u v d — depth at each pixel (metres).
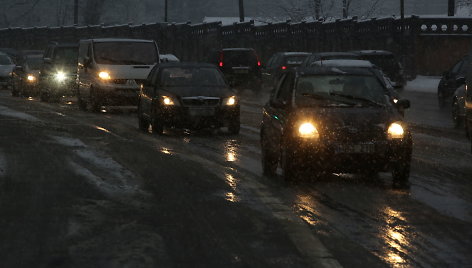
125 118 32.88
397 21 64.94
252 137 25.62
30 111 35.91
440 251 10.55
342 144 15.77
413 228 11.97
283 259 10.07
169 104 25.77
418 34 64.44
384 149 15.86
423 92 53.03
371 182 16.38
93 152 20.78
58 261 9.91
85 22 120.62
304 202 14.04
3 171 17.31
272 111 17.72
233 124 26.47
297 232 11.60
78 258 10.05
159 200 14.11
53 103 42.81
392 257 10.20
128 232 11.54
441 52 65.19
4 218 12.43
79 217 12.55
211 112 26.03
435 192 15.20
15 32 104.75
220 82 27.81
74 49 44.56
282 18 112.75
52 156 19.89
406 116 34.34
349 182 16.34
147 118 26.97
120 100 35.34
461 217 12.83
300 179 16.16
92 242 10.91
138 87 35.53
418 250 10.59
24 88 49.03
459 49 65.06
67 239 11.06
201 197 14.44
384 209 13.44
